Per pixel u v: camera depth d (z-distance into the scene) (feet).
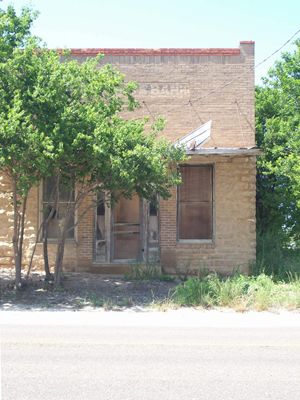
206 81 57.16
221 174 53.88
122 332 29.17
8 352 23.94
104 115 40.37
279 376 20.59
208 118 56.75
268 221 64.34
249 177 53.78
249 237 53.47
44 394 17.92
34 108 37.37
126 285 46.70
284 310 37.29
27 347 24.98
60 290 42.80
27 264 53.26
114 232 54.60
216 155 50.65
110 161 37.81
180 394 18.11
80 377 20.04
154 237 54.49
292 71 63.67
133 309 36.96
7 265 53.88
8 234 53.78
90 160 37.70
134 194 53.42
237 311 36.60
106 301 39.09
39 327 30.30
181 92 57.06
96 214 54.39
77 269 53.57
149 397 17.72
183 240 54.34
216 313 36.06
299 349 25.43
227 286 40.01
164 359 23.06
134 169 38.19
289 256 58.08
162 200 54.03
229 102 56.85
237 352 24.66
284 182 60.64
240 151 48.52
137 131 40.32
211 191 54.44
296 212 62.08
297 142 56.85
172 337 27.96
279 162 57.47
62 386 18.86
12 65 37.76
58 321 32.40
